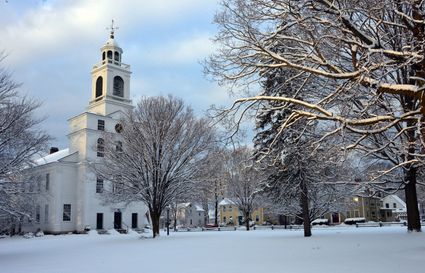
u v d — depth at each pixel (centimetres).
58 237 4072
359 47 1036
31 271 1168
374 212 8125
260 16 1179
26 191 2395
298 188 2638
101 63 5503
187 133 3083
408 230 2119
